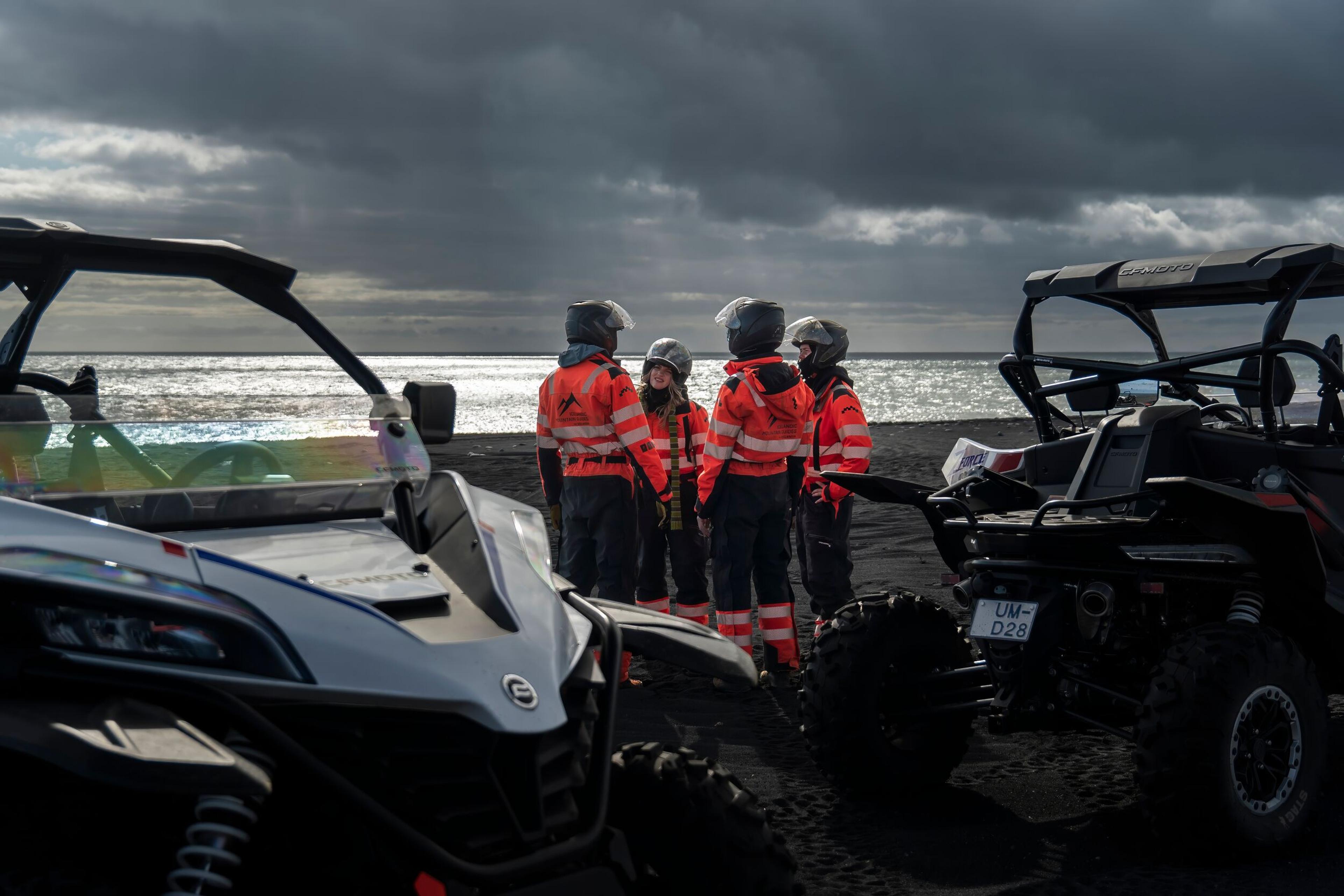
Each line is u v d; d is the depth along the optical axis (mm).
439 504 2910
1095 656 4348
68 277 3068
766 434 6613
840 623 4566
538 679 2342
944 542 4754
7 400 2875
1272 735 3938
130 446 2756
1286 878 3674
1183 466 4672
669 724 5688
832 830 4223
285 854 2219
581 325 6711
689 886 2539
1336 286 5039
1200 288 5113
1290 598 4199
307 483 2861
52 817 2006
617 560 6691
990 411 51000
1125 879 3686
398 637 2281
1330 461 4500
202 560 2318
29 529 2258
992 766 4988
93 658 2082
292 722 2131
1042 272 5391
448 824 2156
